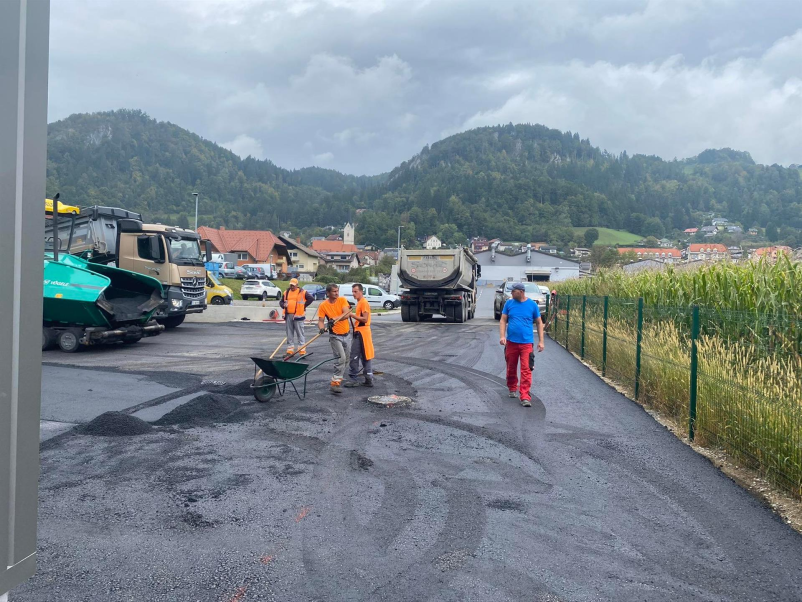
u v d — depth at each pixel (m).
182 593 3.59
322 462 6.14
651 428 7.70
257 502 5.04
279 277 80.19
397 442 6.91
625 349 10.78
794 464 5.24
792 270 8.84
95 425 7.16
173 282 19.80
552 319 21.38
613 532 4.52
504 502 5.11
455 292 27.70
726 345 6.84
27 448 2.04
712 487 5.52
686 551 4.21
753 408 5.97
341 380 9.81
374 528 4.54
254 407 8.57
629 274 17.66
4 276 1.93
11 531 1.99
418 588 3.67
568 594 3.61
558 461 6.27
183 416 7.73
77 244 17.30
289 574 3.83
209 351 14.93
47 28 2.07
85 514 4.75
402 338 19.53
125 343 16.48
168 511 4.83
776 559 4.10
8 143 1.93
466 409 8.69
